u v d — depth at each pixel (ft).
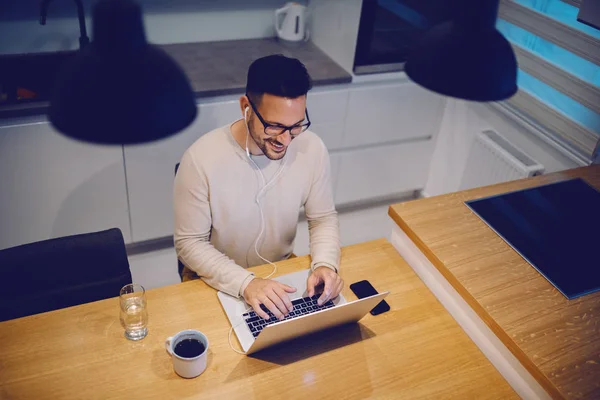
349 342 4.55
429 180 10.90
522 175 8.01
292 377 4.20
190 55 8.80
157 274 8.63
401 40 8.85
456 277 4.89
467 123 9.54
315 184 5.65
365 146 9.78
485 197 5.99
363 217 10.46
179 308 4.67
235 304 4.74
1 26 7.83
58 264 4.89
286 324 3.94
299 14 9.14
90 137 2.84
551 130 7.99
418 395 4.19
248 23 9.41
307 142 5.50
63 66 2.95
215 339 4.41
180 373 4.07
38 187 7.61
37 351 4.18
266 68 4.62
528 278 4.96
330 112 8.92
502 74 3.92
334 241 5.48
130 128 2.86
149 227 8.79
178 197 5.22
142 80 2.90
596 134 7.19
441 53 3.98
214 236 5.60
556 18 7.57
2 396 3.83
